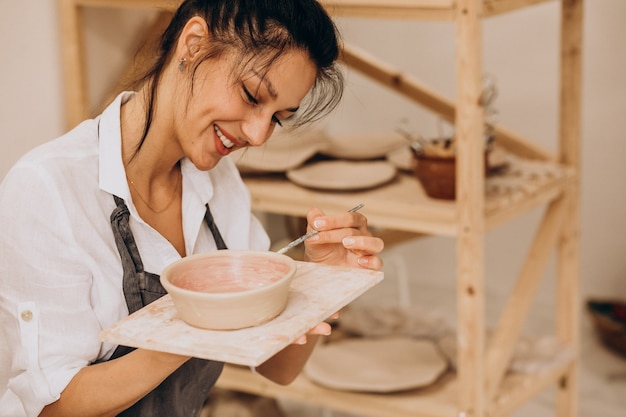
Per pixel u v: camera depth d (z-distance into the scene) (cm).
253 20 118
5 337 127
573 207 257
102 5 248
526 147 269
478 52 197
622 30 372
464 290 213
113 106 135
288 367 162
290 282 108
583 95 384
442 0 197
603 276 397
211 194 148
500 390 238
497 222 216
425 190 229
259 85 119
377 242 133
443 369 252
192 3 127
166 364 114
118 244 131
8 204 124
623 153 383
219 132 126
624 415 318
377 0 205
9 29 241
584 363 359
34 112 252
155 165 138
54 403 123
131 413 146
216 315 102
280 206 243
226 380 266
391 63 418
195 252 149
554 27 385
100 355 133
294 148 262
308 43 121
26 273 124
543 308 404
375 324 286
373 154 266
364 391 244
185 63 125
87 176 130
